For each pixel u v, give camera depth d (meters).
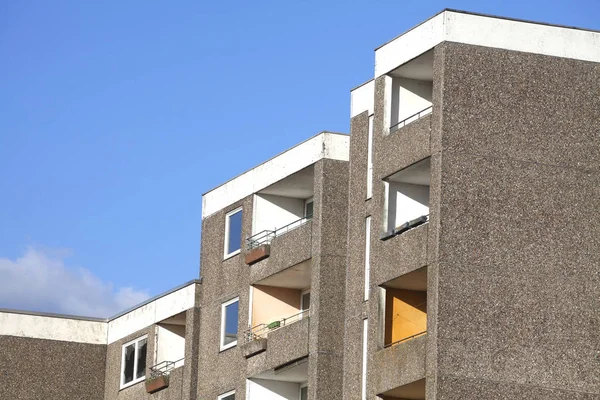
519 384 48.88
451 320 48.78
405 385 49.88
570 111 51.09
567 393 49.19
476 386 48.50
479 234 49.53
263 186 61.50
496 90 50.59
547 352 49.28
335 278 56.44
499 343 48.97
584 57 51.59
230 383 61.25
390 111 53.16
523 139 50.50
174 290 66.06
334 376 55.53
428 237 49.75
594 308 49.94
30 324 69.75
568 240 50.22
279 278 60.16
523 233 49.88
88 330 70.56
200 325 64.19
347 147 57.78
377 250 52.16
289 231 58.81
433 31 51.09
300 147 59.06
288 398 60.31
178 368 64.69
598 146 51.12
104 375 70.25
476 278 49.19
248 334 60.59
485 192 49.84
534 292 49.56
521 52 51.06
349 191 55.22
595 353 49.69
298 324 57.03
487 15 51.06
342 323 56.06
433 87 50.75
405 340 50.53
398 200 52.69
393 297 51.91
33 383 69.19
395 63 52.81
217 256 64.06
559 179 50.53
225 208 64.12
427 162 50.84
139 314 68.56
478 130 50.19
